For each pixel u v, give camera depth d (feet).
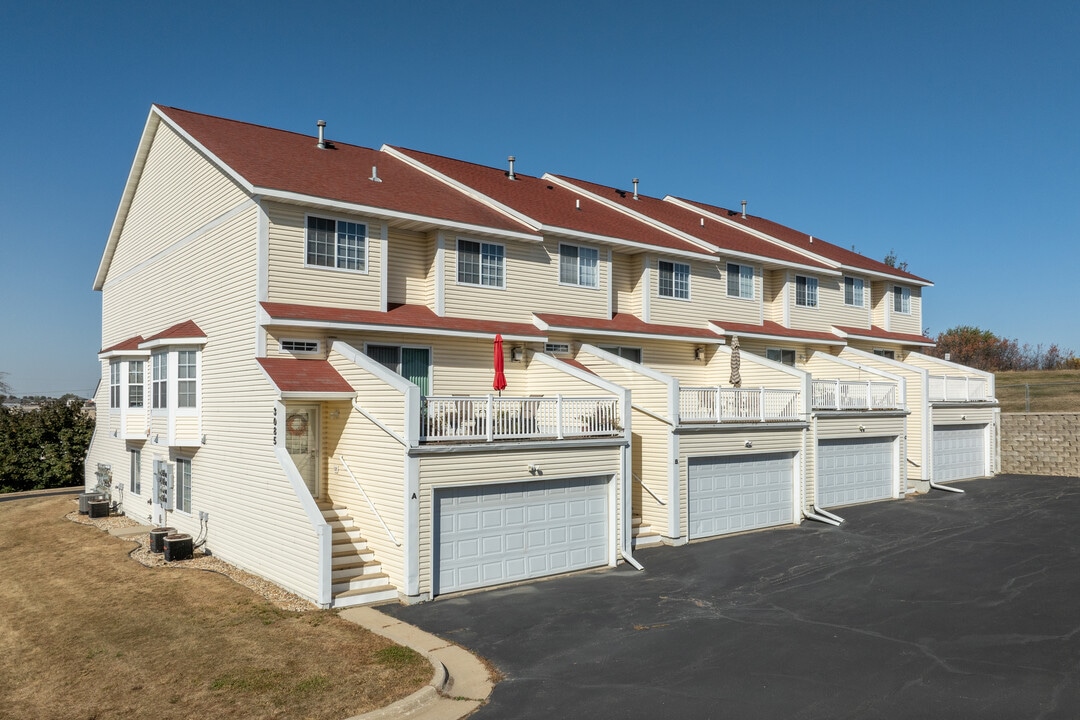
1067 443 105.09
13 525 81.20
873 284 118.11
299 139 79.61
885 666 36.81
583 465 57.77
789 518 76.18
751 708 32.24
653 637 41.73
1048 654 38.04
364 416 53.47
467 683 35.55
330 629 42.83
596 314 78.48
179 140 71.67
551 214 78.89
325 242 61.00
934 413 98.22
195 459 65.57
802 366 100.27
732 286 92.53
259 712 32.04
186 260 69.36
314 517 48.03
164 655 39.14
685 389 67.56
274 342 57.31
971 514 78.43
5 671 38.47
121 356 75.61
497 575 53.11
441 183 80.84
